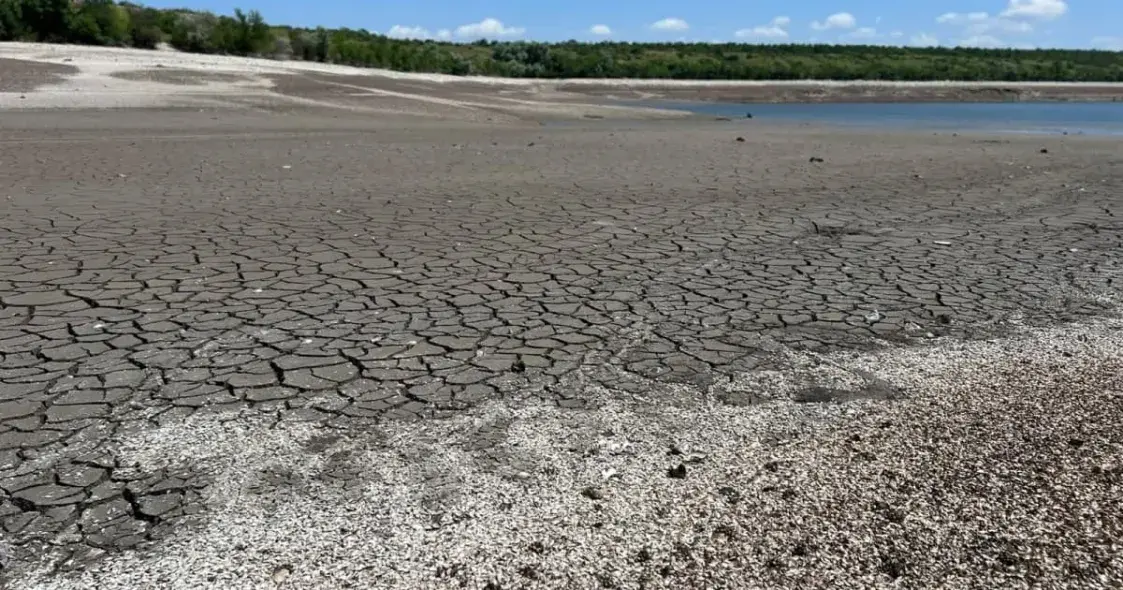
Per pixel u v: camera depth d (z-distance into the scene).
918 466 3.17
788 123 32.00
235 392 3.81
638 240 7.33
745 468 3.16
